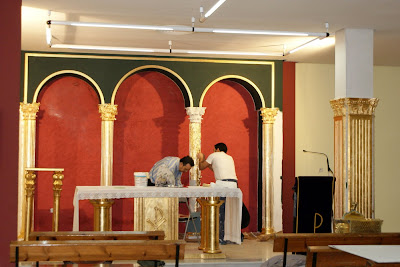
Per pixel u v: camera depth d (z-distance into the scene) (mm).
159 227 8758
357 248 4293
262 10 8461
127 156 12086
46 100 11797
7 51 6375
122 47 11141
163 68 11914
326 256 4691
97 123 12008
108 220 8531
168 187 8711
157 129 12234
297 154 12719
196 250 9289
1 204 6301
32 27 9453
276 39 10391
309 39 10391
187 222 9898
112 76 11727
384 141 13500
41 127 11758
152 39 10438
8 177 6336
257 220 12500
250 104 12656
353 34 9656
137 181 8867
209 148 12453
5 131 6344
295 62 12711
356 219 6145
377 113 13492
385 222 13492
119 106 12070
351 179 9531
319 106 12852
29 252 4727
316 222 8117
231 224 9609
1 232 6297
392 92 13555
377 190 13492
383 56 12156
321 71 12867
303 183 8102
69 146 11875
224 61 12156
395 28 9594
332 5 8156
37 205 11688
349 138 9531
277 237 5512
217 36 10125
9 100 6367
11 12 6395
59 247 4750
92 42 10727
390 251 4148
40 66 11461
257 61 12289
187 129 12359
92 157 11969
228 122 12547
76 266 6148
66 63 11562
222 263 8336
